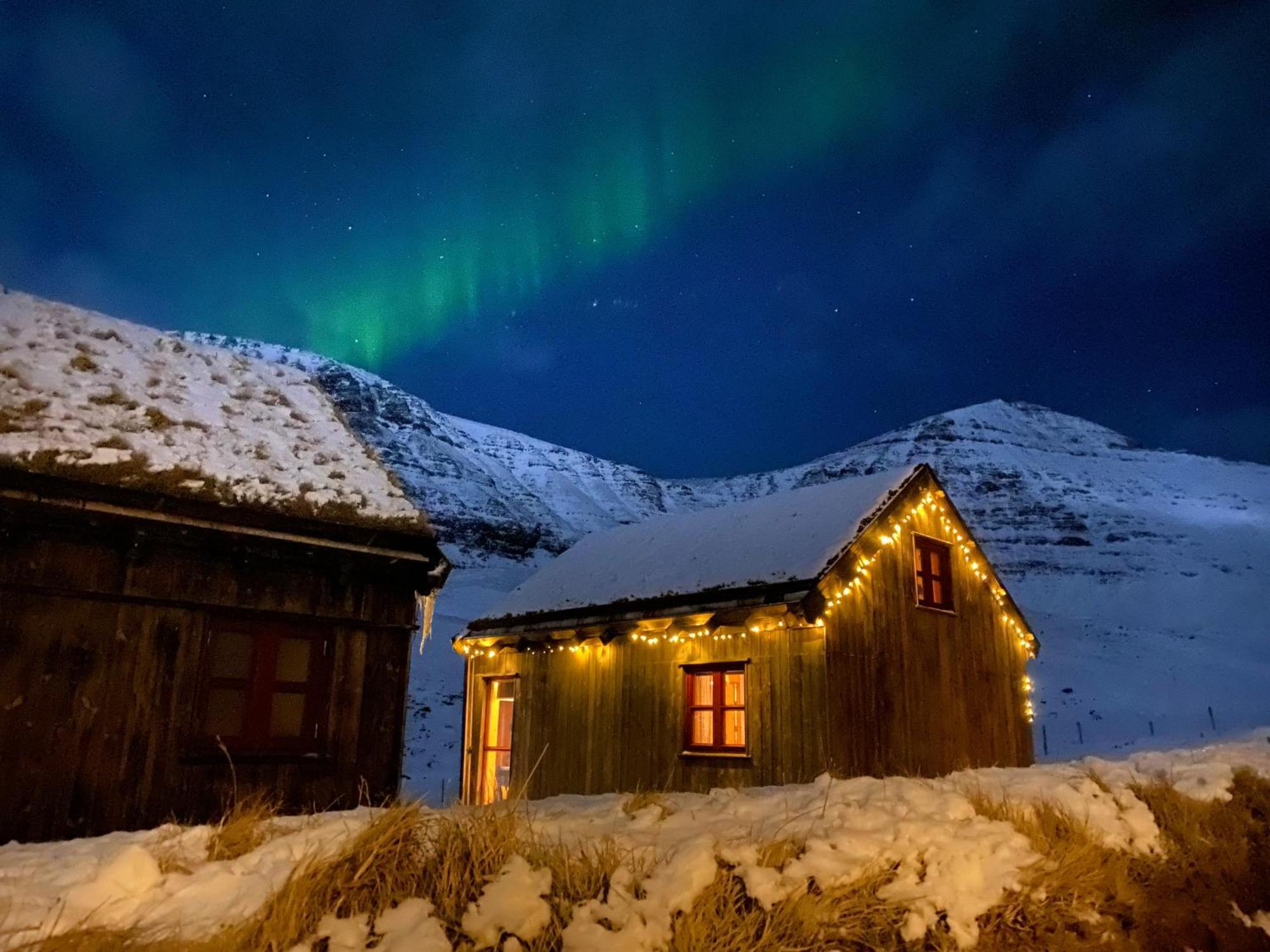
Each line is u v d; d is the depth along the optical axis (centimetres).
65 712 719
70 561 743
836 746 1119
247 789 801
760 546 1323
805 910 376
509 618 1558
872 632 1241
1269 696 3450
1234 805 678
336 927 325
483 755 1586
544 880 370
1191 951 514
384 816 392
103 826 717
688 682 1294
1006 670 1537
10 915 320
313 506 874
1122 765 785
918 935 397
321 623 881
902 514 1358
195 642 795
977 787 625
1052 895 463
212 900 342
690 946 350
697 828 469
